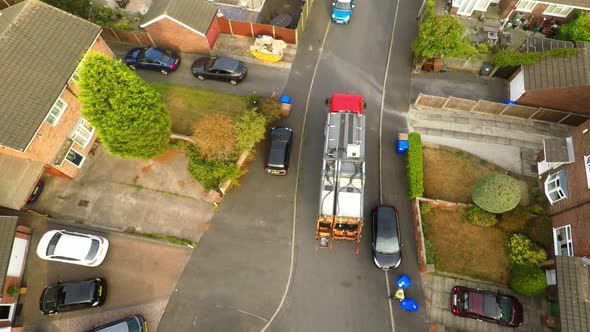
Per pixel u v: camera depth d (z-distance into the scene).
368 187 30.05
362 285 26.92
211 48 36.25
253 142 29.44
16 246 27.03
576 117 31.00
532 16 35.81
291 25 36.44
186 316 26.41
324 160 27.19
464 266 26.81
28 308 26.45
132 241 28.52
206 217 29.36
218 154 28.75
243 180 30.67
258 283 27.25
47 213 29.23
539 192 28.91
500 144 31.50
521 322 24.61
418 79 34.81
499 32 36.28
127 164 31.03
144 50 35.03
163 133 27.86
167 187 30.23
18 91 24.91
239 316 26.34
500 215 27.50
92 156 31.39
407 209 29.23
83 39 27.81
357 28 37.69
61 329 25.97
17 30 25.84
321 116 33.06
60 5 35.75
